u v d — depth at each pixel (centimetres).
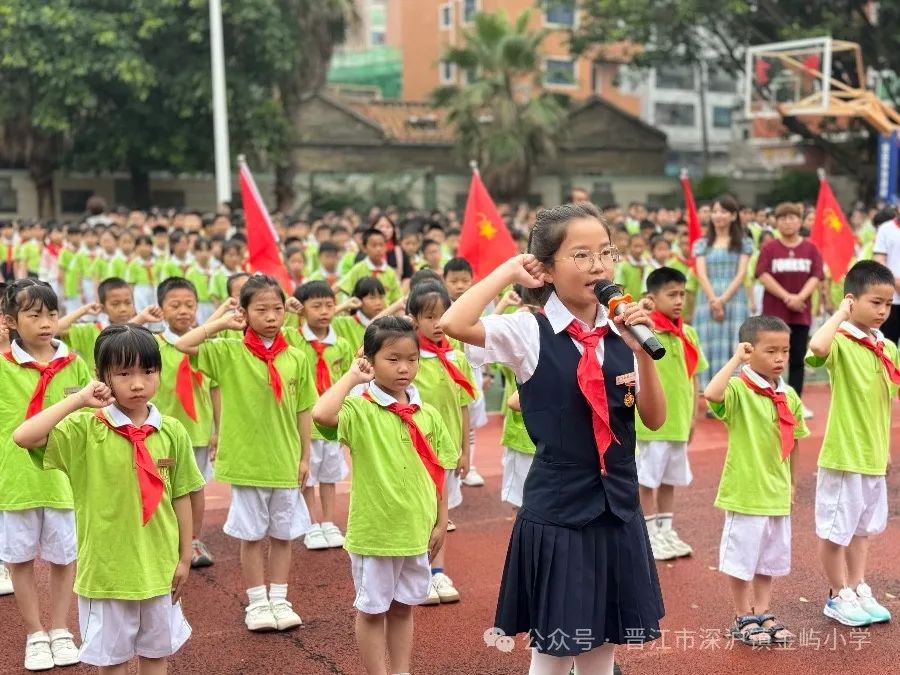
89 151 2362
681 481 601
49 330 482
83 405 369
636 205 1806
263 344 518
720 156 3594
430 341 553
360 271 948
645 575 327
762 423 480
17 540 465
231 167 2398
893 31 2325
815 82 2203
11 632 501
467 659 466
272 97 2445
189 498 408
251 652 475
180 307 617
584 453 318
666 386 594
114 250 1326
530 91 2695
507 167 2594
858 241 1534
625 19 2505
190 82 2170
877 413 497
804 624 502
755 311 1280
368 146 2878
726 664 456
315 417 414
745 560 476
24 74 2159
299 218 1638
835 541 496
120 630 389
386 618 444
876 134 2458
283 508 512
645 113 3447
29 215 2511
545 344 320
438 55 3491
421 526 428
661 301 600
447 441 461
